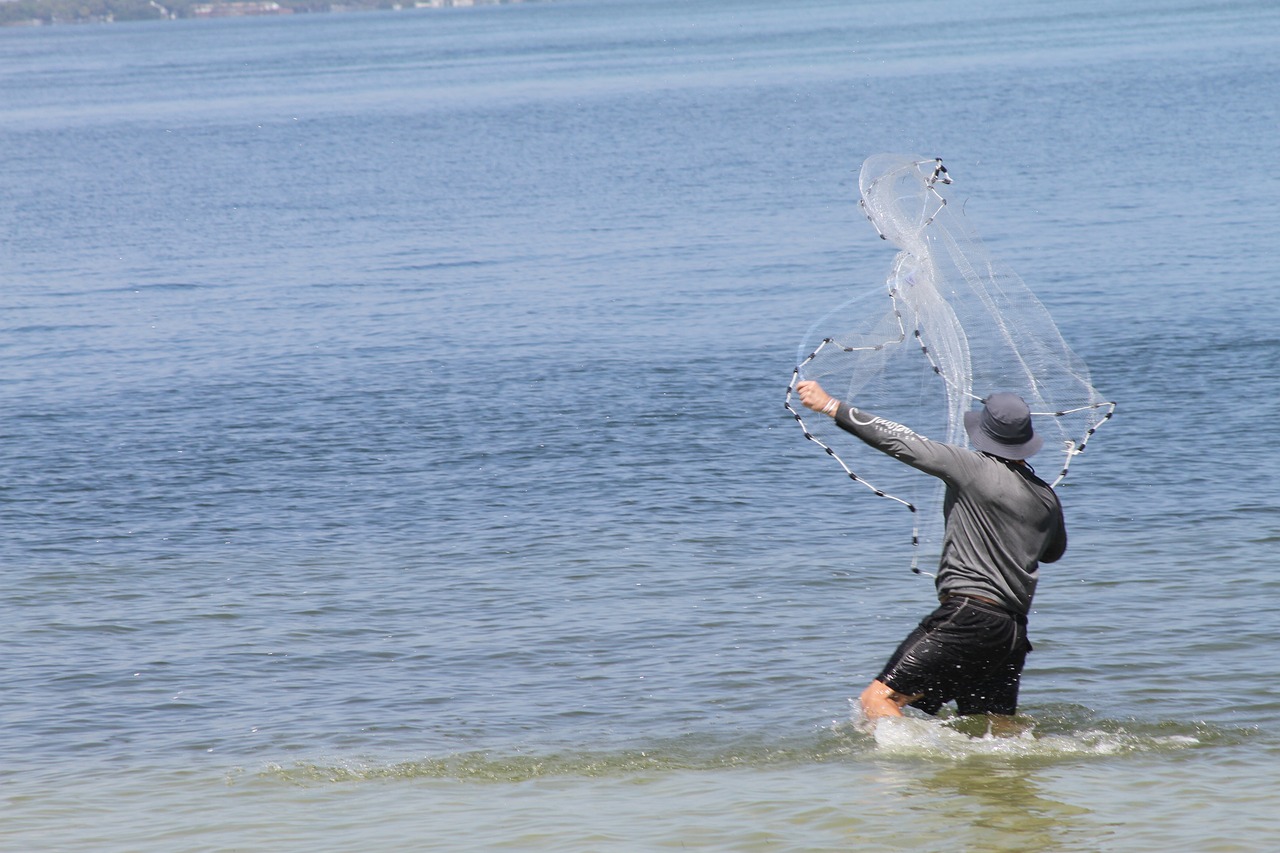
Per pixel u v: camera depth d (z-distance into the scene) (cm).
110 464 3503
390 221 8956
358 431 3791
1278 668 1953
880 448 1738
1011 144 11644
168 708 1959
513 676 2048
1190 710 1825
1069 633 2134
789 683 1984
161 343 5241
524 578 2522
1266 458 3105
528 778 1684
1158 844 1422
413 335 5231
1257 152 10038
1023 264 6097
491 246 7594
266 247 7975
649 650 2138
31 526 2964
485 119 17800
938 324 1948
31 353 5109
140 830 1545
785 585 2431
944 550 1761
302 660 2142
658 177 10775
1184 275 5609
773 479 3162
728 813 1544
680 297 5800
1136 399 3719
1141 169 9469
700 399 4009
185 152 15325
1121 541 2591
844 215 8125
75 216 9900
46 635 2277
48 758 1789
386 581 2530
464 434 3712
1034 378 2023
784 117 15762
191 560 2698
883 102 16975
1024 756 1692
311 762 1748
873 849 1433
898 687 1748
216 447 3656
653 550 2667
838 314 5184
